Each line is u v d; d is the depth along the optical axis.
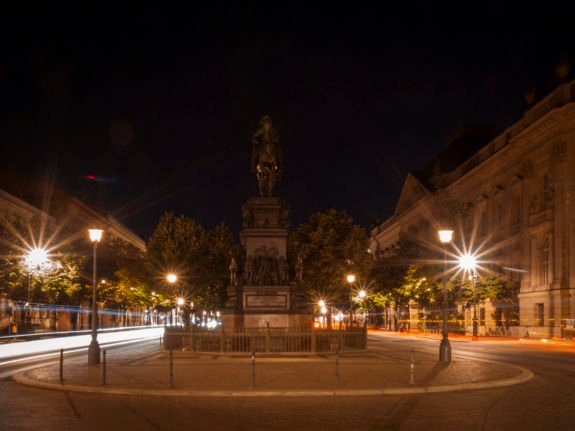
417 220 99.94
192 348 28.53
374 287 77.31
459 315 75.00
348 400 15.54
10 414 13.68
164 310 85.81
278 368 21.56
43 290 51.78
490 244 71.81
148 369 21.38
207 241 71.69
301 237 72.56
